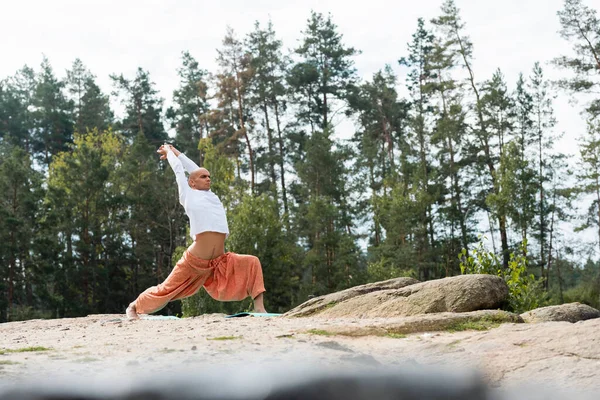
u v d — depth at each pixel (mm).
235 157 55000
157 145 67188
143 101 69438
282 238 37688
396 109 63500
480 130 51656
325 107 61844
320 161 49969
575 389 3328
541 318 7086
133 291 47188
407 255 44531
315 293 38719
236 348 4625
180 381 2629
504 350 4359
